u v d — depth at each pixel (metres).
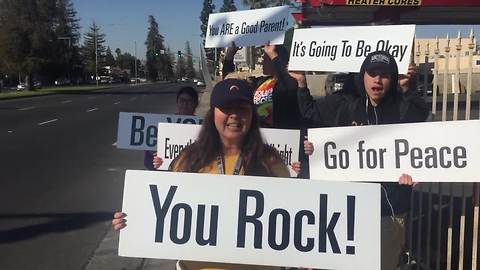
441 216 2.83
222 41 3.77
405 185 2.24
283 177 1.83
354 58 2.80
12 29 38.56
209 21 3.87
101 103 22.27
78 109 18.45
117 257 3.56
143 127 3.57
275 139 2.46
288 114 2.93
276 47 3.10
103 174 6.33
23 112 16.98
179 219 1.76
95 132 11.01
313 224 1.75
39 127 12.06
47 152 8.13
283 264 1.75
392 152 2.15
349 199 1.75
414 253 2.98
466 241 2.85
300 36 2.91
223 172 1.78
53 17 44.81
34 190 5.49
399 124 2.14
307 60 2.90
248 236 1.76
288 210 1.75
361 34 2.79
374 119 2.33
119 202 4.97
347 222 1.75
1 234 4.05
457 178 2.10
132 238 1.76
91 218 4.47
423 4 4.68
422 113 2.35
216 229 1.76
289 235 1.75
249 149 1.78
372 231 1.75
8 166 6.89
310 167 2.24
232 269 1.77
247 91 1.75
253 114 1.79
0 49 38.47
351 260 1.75
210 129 1.79
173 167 1.87
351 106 2.40
